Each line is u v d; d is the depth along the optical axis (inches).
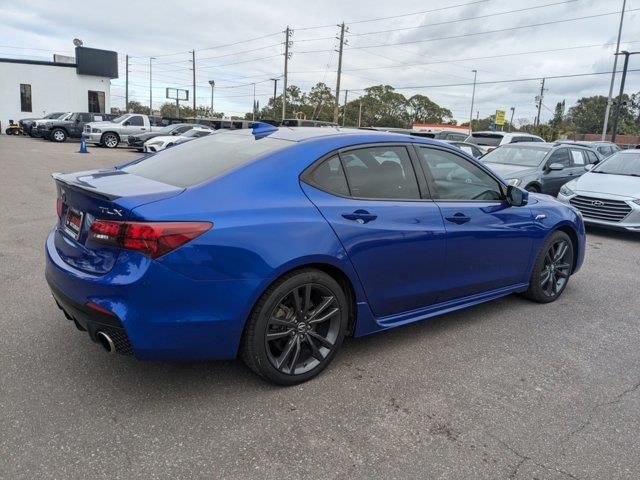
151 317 109.0
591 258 288.5
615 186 352.2
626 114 3538.4
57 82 1545.3
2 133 1483.8
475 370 145.0
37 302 179.2
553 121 3722.9
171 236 108.2
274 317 125.0
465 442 112.1
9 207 357.1
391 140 152.6
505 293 187.2
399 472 101.7
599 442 114.0
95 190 115.9
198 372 136.6
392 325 150.9
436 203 156.3
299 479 98.6
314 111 3390.7
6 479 95.0
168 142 920.9
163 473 98.6
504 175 407.2
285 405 123.3
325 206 131.1
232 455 104.6
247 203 120.2
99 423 112.9
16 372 132.3
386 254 141.6
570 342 167.2
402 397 129.1
